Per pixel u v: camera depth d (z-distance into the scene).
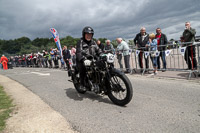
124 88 3.64
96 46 4.07
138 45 7.53
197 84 4.79
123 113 3.11
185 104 3.38
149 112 3.08
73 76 4.82
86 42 3.98
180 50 5.84
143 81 5.77
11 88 6.14
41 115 3.25
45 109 3.59
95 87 3.67
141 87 4.96
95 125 2.71
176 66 8.09
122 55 8.05
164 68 7.20
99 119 2.92
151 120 2.76
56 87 5.78
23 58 23.25
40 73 10.71
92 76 3.82
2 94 5.14
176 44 6.19
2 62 19.48
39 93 5.07
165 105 3.39
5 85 6.89
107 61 3.38
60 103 3.95
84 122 2.84
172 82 5.26
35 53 20.45
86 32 3.79
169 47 6.67
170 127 2.50
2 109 3.69
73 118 3.03
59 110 3.49
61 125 2.77
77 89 4.83
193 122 2.61
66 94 4.75
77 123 2.81
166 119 2.76
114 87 3.50
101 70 3.57
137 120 2.79
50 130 2.62
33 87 6.06
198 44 5.53
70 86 5.79
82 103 3.85
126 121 2.78
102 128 2.59
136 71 8.24
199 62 5.61
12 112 3.49
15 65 27.17
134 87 5.04
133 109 3.28
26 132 2.60
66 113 3.30
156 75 6.63
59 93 4.91
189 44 5.91
